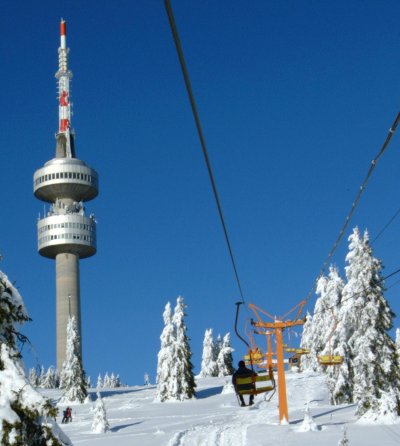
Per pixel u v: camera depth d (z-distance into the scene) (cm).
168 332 9731
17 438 1131
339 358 5669
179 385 9500
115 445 4269
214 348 15138
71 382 10362
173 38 683
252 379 2827
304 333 11519
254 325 4644
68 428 6569
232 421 5638
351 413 5781
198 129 911
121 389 12725
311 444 3919
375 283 5456
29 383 1193
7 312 1240
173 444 4138
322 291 9250
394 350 5266
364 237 5612
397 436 4041
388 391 5134
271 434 4341
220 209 1359
